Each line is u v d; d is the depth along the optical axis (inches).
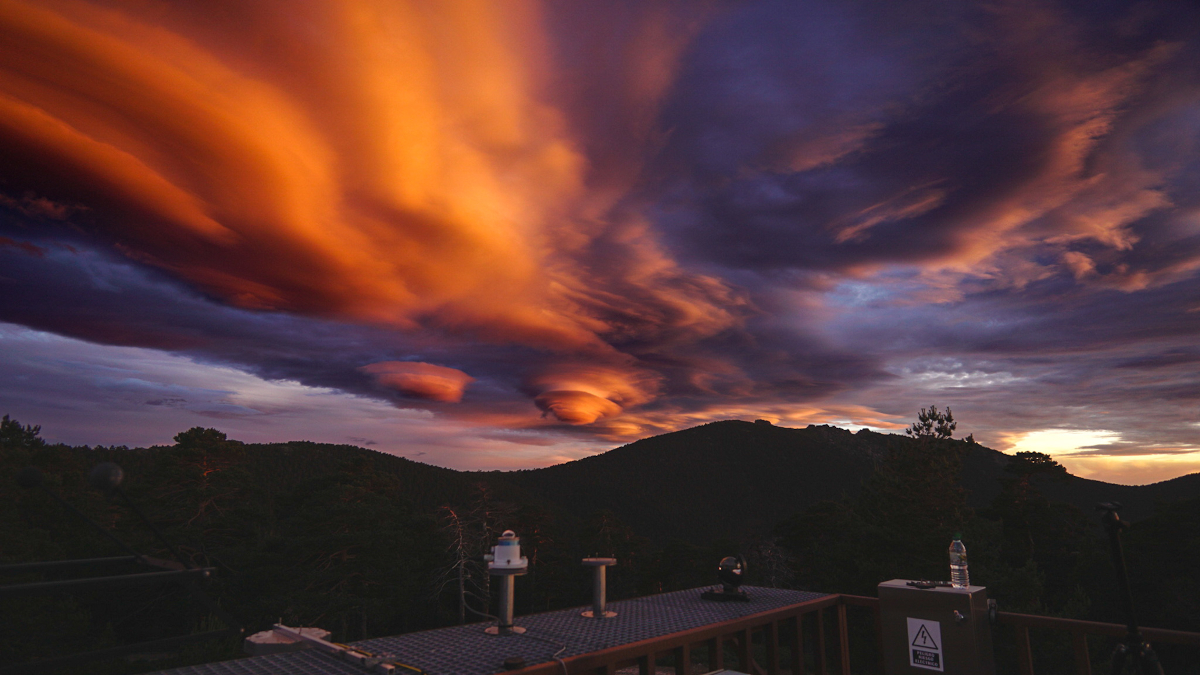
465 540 2105.1
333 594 1745.8
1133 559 1217.4
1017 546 1640.0
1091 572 1304.1
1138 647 107.7
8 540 1152.2
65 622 1015.6
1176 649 978.1
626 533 2906.0
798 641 171.9
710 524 7869.1
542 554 2536.9
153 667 842.8
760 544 2363.4
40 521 1382.9
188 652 757.3
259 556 1770.4
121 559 109.3
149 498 1882.4
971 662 144.9
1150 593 1178.6
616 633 139.0
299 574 1777.8
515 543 144.5
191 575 96.9
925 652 152.4
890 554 1200.8
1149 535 1204.5
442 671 109.7
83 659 93.7
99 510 1528.1
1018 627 152.1
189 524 1870.1
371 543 1834.4
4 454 1328.7
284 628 125.9
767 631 166.2
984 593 155.3
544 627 145.5
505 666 111.2
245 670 103.6
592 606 162.1
